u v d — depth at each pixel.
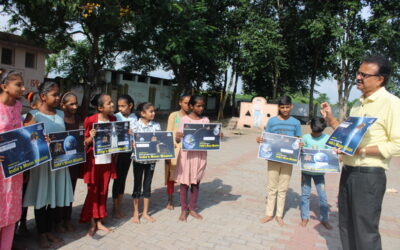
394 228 4.91
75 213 4.71
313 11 20.48
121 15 11.91
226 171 8.03
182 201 4.73
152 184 6.52
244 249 3.93
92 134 3.84
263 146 4.66
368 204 2.94
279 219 4.81
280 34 20.91
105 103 4.02
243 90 28.98
